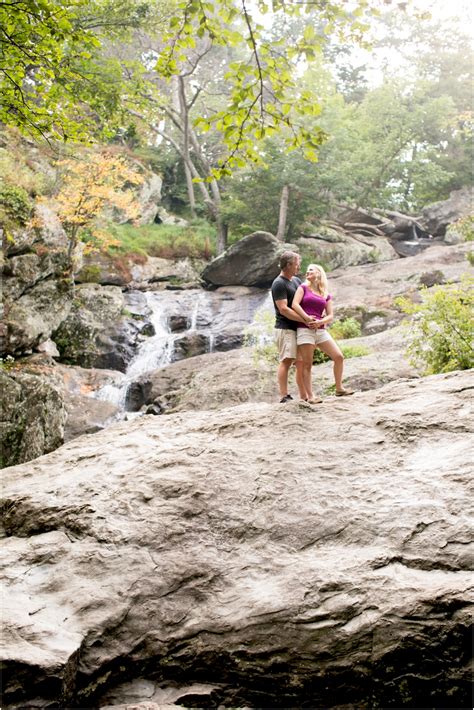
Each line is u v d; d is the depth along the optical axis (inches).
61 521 209.0
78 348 738.8
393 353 539.5
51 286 648.4
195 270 1053.2
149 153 1327.5
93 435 291.0
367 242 1216.2
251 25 242.8
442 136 1423.5
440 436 220.1
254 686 169.8
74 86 476.4
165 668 174.1
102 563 190.5
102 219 970.7
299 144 256.1
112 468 236.5
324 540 191.6
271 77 251.4
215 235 1177.4
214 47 1337.4
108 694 170.1
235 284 942.4
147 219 1155.3
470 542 173.8
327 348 274.8
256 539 197.0
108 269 924.0
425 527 182.2
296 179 1061.1
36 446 484.7
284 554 190.7
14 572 189.0
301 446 228.8
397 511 190.1
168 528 201.5
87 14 653.3
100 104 525.0
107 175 740.7
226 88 1387.8
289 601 171.9
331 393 469.4
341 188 1120.8
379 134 1288.1
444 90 1465.3
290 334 270.7
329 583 172.9
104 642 171.8
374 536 185.8
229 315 832.9
